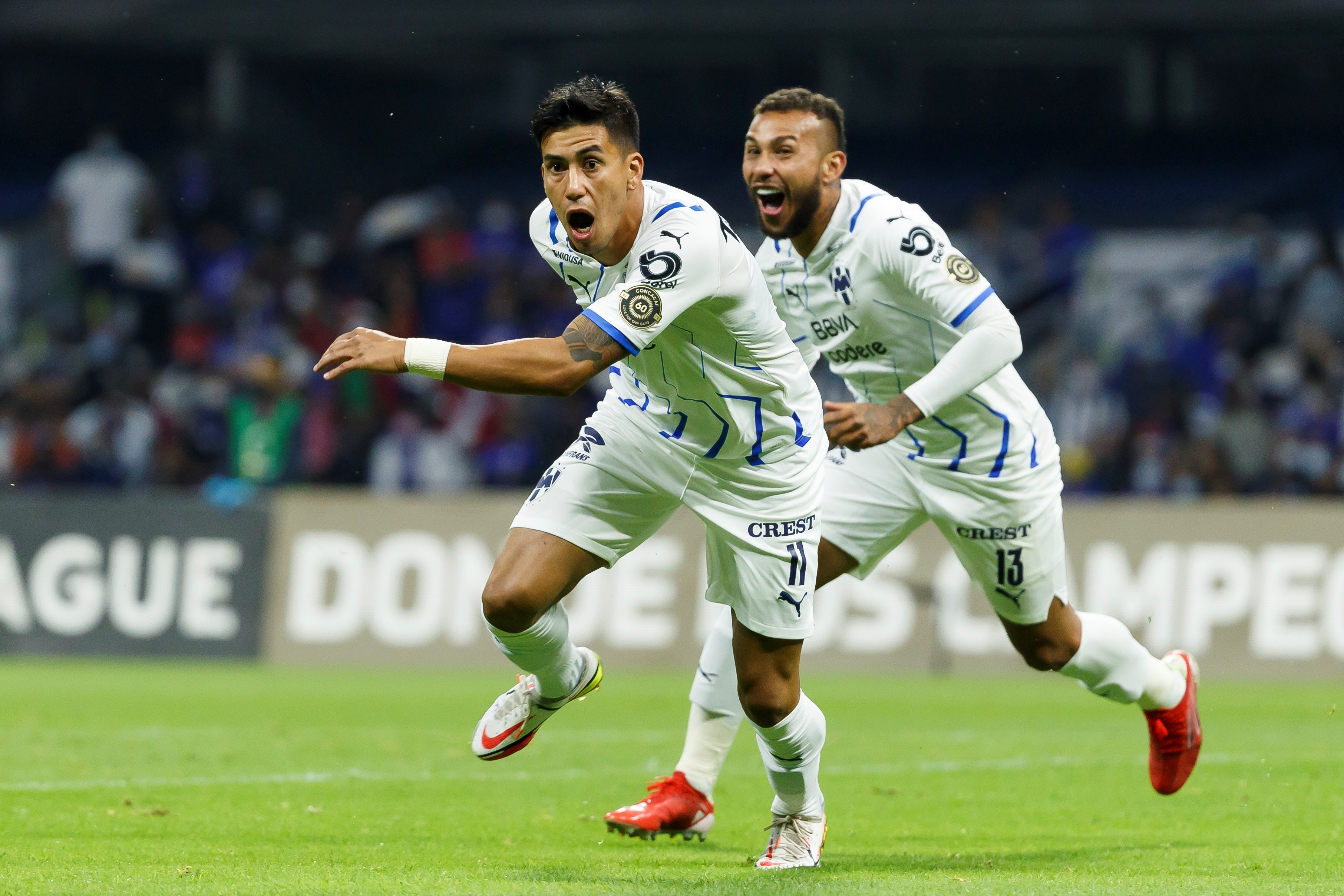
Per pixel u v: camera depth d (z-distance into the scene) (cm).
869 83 7294
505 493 5728
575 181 1370
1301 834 1769
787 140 1725
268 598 4609
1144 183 7119
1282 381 5922
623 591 4372
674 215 1404
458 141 7644
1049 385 6147
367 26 6419
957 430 1838
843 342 1831
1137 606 4203
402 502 4566
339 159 7519
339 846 1627
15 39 6688
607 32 6291
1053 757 2548
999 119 7388
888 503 1905
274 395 5553
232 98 7162
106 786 2109
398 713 3256
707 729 1728
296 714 3222
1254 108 7200
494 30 6319
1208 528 4188
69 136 7731
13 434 6166
